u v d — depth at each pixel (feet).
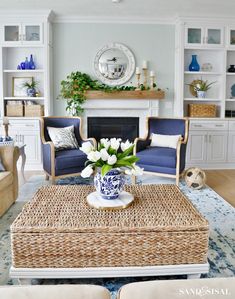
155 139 14.88
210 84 18.47
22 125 16.90
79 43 17.67
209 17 16.74
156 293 3.31
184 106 18.56
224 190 13.43
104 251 6.15
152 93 17.40
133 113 18.28
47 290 3.36
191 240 6.21
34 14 16.24
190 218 6.49
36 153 17.08
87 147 7.36
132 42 17.81
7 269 6.84
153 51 17.93
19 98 17.33
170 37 17.89
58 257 6.12
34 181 14.55
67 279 6.55
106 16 17.11
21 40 16.56
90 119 18.17
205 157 17.58
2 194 9.81
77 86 17.10
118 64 17.87
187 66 18.12
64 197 7.80
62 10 16.05
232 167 17.85
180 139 13.64
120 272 6.19
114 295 6.05
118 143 7.27
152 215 6.64
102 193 7.34
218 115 18.48
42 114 17.46
